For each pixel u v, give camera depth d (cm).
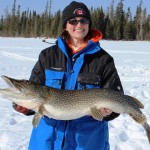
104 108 153
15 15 3975
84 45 163
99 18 3319
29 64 804
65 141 156
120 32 3319
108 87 158
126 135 281
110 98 152
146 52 1278
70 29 163
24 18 3934
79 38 163
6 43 1748
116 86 159
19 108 156
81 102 151
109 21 3331
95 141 159
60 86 157
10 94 147
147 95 453
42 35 3522
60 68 158
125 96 156
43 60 160
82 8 162
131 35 3350
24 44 1670
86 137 157
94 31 165
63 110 150
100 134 160
